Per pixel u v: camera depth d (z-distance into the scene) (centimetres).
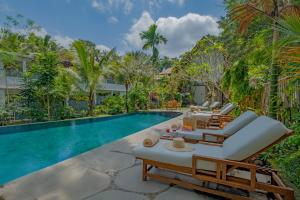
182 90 2206
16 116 1009
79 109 1442
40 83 1036
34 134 863
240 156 251
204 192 265
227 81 790
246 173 319
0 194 254
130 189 271
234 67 706
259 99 638
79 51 1263
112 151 430
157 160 287
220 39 1319
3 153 624
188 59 1623
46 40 2256
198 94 2217
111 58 1602
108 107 1558
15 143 736
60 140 790
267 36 538
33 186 275
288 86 411
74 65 1334
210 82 1406
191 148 305
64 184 282
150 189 272
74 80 1244
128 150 437
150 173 297
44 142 754
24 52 1436
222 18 1220
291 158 313
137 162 367
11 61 1201
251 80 643
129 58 1777
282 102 452
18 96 1053
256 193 259
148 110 1669
